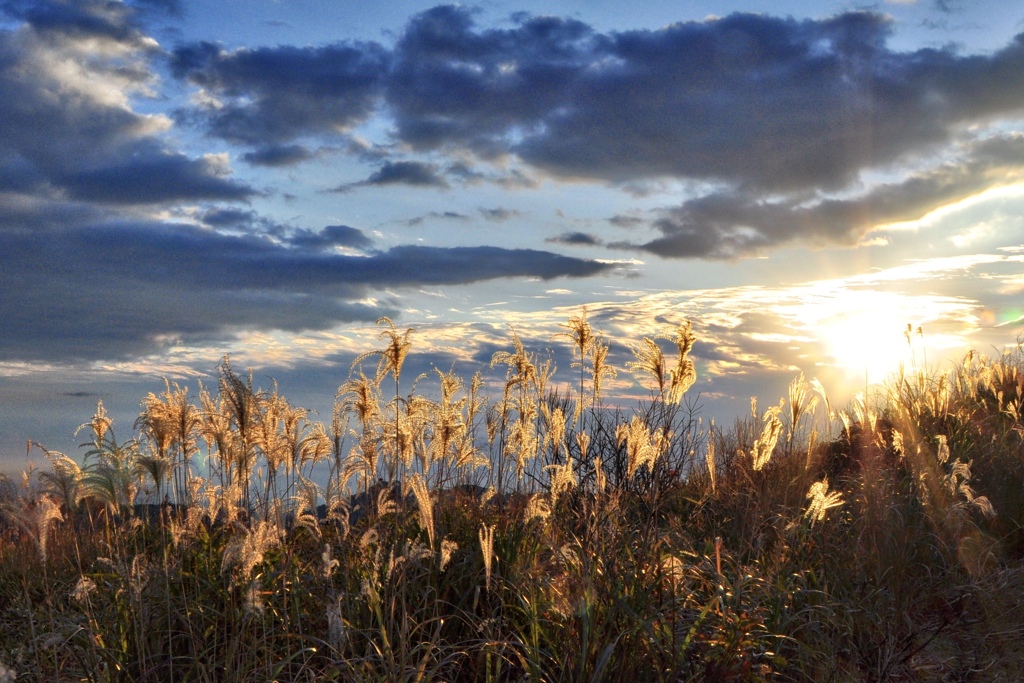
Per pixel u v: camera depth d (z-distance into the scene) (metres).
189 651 4.53
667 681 4.07
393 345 5.83
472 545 5.53
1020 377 11.69
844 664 4.79
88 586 4.76
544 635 4.52
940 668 4.75
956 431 9.41
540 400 7.17
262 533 4.04
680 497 7.94
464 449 6.62
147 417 5.10
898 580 5.62
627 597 4.50
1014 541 6.80
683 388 5.85
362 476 5.94
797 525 5.82
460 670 4.54
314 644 4.60
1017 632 5.19
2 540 7.29
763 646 4.62
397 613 4.86
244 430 4.87
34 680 4.66
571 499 6.20
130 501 5.00
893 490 7.25
